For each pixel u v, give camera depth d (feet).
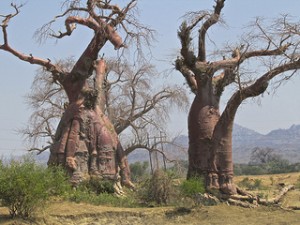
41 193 48.49
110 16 72.74
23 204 48.14
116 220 55.47
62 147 70.28
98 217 54.95
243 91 66.69
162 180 64.95
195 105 72.13
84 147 70.85
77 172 69.10
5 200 47.75
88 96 73.41
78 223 52.60
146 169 184.65
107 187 69.77
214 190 67.26
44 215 50.90
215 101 72.33
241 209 62.34
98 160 71.36
